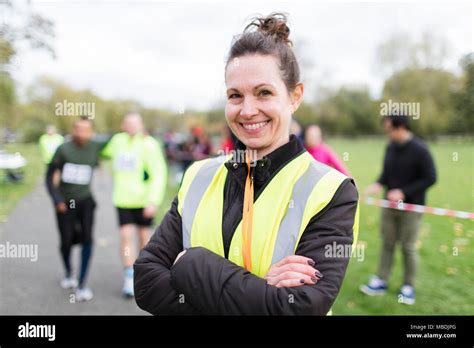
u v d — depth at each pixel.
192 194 1.16
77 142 3.76
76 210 3.75
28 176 11.45
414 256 3.45
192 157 10.99
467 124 21.73
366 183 10.43
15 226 6.16
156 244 1.14
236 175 1.09
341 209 1.01
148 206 3.92
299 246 0.99
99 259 4.89
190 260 0.97
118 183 3.92
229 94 1.08
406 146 3.60
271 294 0.91
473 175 9.52
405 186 3.56
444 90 24.31
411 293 3.37
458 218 5.46
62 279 4.11
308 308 0.90
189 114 18.20
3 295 3.58
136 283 1.08
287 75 1.07
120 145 3.93
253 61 1.04
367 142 33.06
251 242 1.02
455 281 3.62
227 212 1.08
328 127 39.47
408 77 26.12
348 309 3.25
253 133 1.06
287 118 1.09
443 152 16.19
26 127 8.45
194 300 0.95
